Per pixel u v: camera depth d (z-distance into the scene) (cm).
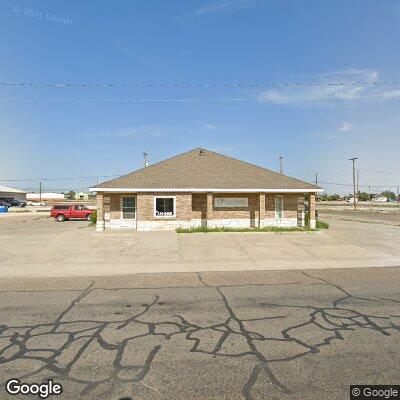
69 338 584
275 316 689
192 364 488
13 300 820
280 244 1711
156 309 743
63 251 1545
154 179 2381
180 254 1474
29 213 5016
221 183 2389
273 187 2364
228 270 1179
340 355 513
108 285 974
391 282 988
